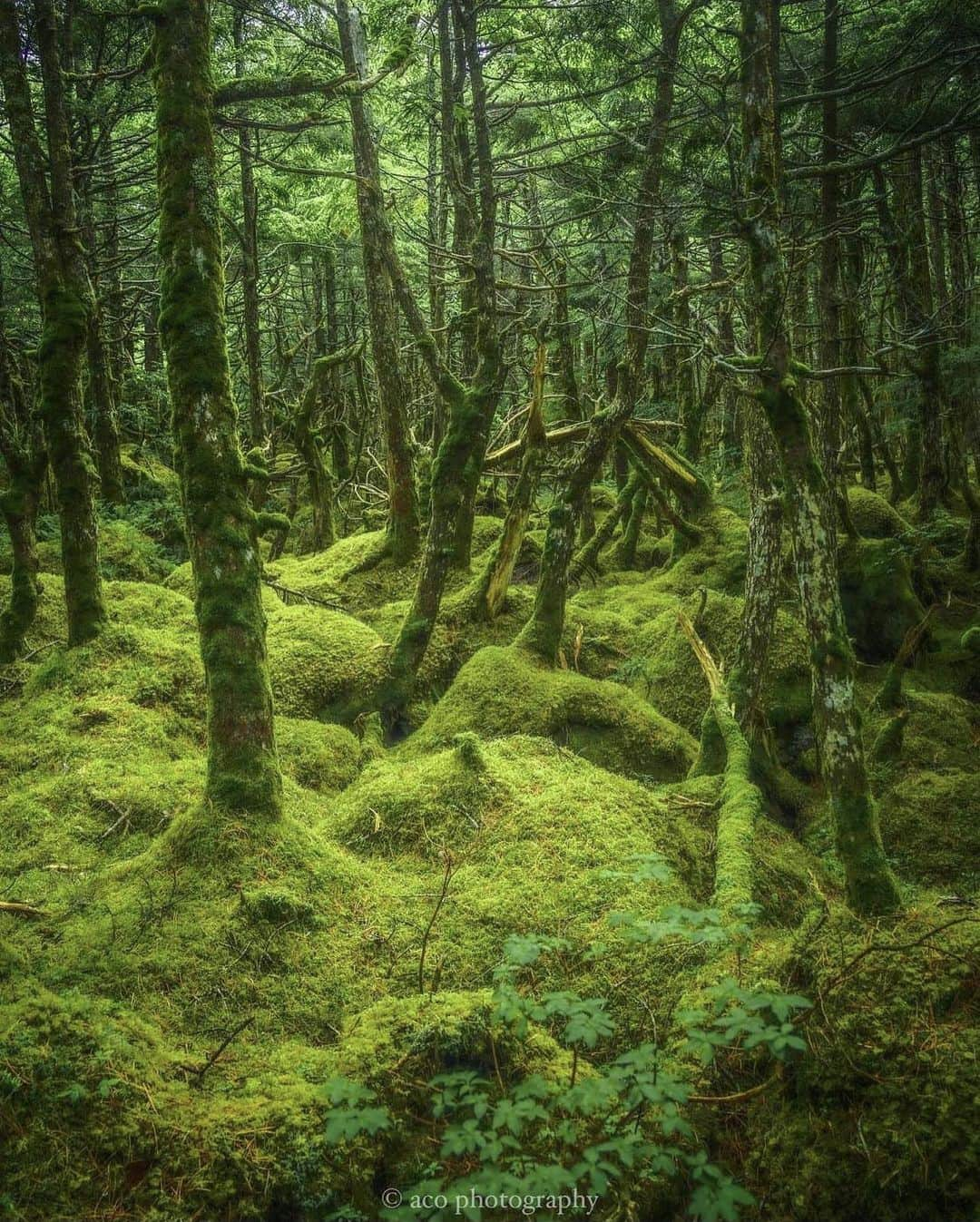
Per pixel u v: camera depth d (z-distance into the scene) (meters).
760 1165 3.25
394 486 10.34
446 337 14.86
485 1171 2.38
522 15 9.62
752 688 7.14
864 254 11.42
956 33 7.32
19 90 7.32
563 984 4.25
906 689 8.31
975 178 12.42
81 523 7.46
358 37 9.84
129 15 4.95
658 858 3.32
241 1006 3.99
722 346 6.52
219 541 4.92
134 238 15.55
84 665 7.23
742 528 10.94
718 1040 2.64
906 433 13.01
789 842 6.46
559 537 8.12
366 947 4.42
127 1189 2.90
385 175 14.62
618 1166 3.04
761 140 4.33
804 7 9.06
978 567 10.32
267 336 28.11
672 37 7.50
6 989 3.66
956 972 3.34
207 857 4.63
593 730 7.50
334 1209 2.92
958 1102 2.98
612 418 7.94
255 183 15.23
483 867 5.09
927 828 6.54
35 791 5.81
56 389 7.33
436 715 7.55
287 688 7.73
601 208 9.16
